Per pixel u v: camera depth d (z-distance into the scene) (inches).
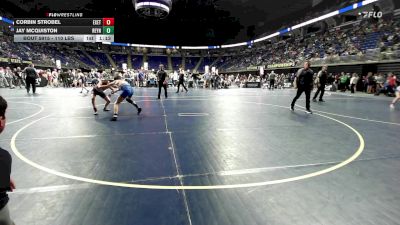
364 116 323.9
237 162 149.3
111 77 940.6
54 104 432.5
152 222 88.0
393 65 829.2
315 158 156.6
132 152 168.2
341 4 1417.3
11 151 167.8
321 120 291.7
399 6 1138.7
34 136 210.2
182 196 107.2
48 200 102.8
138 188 114.6
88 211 94.7
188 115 325.7
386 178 125.7
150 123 270.2
